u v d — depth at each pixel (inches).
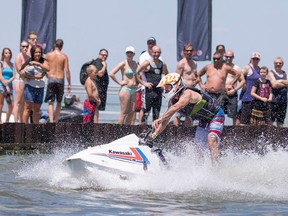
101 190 1312.7
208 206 1163.3
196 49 2596.0
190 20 2596.0
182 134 2353.6
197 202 1200.8
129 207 1138.0
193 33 2596.0
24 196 1229.1
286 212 1114.1
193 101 1461.6
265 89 2321.6
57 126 2330.2
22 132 2285.9
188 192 1295.5
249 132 2310.5
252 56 2332.7
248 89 2342.5
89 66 2277.3
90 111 2319.1
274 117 2338.8
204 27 2583.7
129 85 2295.8
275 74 2321.6
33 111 2298.2
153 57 2260.1
